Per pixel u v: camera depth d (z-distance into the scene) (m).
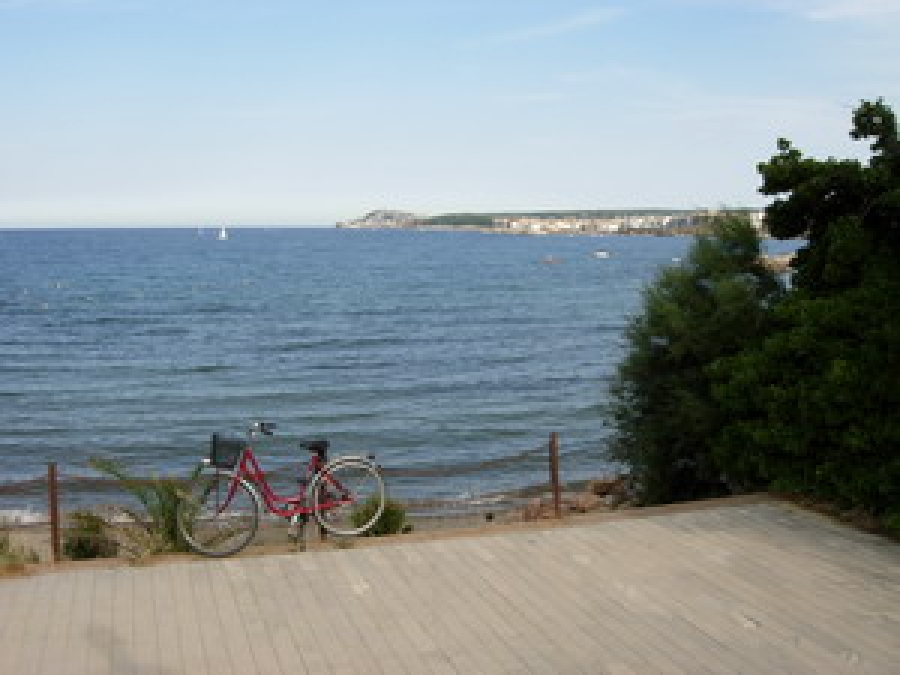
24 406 38.94
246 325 71.69
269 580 7.75
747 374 10.48
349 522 10.36
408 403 39.50
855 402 9.22
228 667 6.07
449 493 23.23
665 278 12.55
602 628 6.66
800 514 9.69
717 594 7.32
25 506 21.72
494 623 6.77
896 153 10.84
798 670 5.93
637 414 12.76
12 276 126.19
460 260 177.75
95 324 72.12
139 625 6.77
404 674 5.95
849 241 10.30
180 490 8.90
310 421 35.53
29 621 6.85
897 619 6.79
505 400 40.06
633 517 9.71
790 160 11.11
